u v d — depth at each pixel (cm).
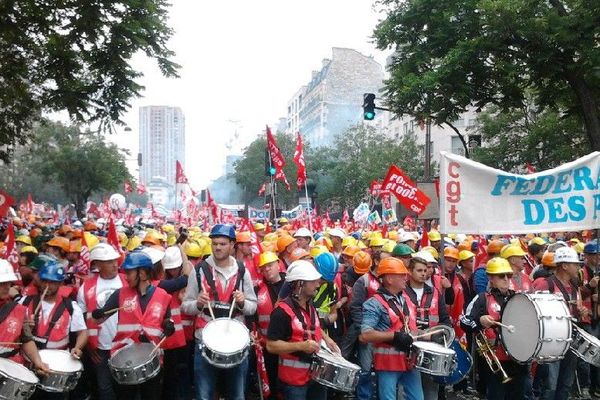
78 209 5325
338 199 6000
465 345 872
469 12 1950
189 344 829
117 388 656
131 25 1508
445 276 872
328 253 783
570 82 1895
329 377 584
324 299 780
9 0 1327
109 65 1595
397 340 633
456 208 833
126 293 668
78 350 661
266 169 1756
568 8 2019
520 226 830
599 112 1947
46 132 4872
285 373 607
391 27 2138
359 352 813
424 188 1936
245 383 711
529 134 3306
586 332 784
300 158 1577
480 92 2056
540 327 632
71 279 947
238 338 615
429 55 2055
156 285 746
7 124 1736
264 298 768
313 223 2009
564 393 775
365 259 815
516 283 824
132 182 5909
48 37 1444
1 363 574
